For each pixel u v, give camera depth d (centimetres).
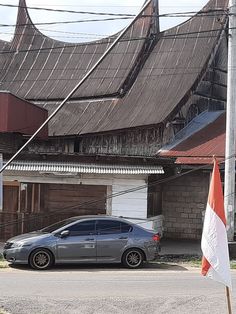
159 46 2762
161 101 2391
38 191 2022
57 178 2002
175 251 1881
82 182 2000
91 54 2928
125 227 1537
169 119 2256
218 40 2598
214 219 706
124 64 2714
